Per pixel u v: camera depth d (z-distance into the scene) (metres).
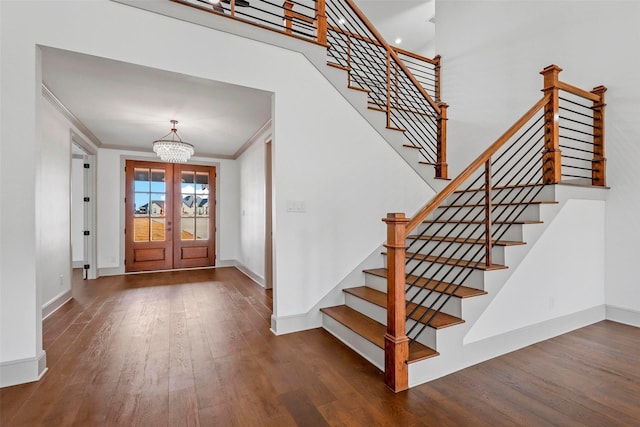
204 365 2.17
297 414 1.65
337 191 3.04
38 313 2.00
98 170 5.36
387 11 5.38
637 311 2.88
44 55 2.35
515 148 3.86
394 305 1.89
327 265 3.00
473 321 2.19
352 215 3.13
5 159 1.90
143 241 5.74
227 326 2.94
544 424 1.55
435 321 2.12
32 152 1.95
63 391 1.84
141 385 1.91
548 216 2.62
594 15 3.18
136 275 5.43
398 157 3.40
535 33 3.68
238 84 2.58
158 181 5.87
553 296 2.66
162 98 3.31
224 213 6.41
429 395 1.82
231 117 3.96
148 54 2.25
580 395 1.79
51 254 3.42
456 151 4.62
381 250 3.29
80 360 2.23
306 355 2.33
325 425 1.56
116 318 3.15
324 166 2.98
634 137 2.93
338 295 3.05
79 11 2.06
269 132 4.43
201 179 6.24
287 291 2.80
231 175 6.48
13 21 1.91
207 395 1.81
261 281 4.69
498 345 2.31
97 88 3.04
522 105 3.81
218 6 3.30
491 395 1.81
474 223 2.72
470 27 4.43
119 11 2.17
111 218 5.46
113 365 2.16
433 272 2.68
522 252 2.46
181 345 2.50
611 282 3.05
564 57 3.42
